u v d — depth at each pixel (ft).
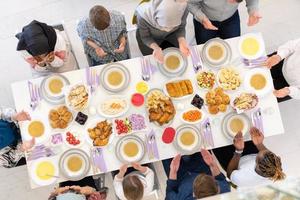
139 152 8.54
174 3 7.47
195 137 8.56
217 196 4.61
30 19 11.98
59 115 8.55
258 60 8.80
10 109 8.91
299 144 11.30
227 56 8.82
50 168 8.47
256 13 9.46
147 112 8.55
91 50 9.76
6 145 8.80
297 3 12.17
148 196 10.37
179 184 8.79
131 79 8.76
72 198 7.95
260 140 8.50
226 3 9.21
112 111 8.55
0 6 12.05
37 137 8.54
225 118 8.58
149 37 9.22
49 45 8.44
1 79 11.60
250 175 8.23
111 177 10.77
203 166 9.10
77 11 12.05
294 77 8.87
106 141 8.48
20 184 11.00
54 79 8.75
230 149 9.57
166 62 8.83
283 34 11.98
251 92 8.66
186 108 8.68
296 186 4.50
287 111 11.50
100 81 8.73
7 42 11.82
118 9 12.10
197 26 10.43
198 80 8.68
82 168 8.50
